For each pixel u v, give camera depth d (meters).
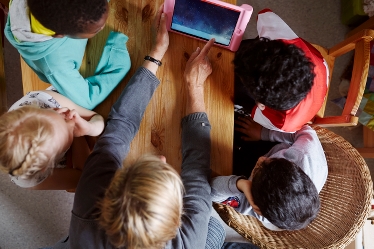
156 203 0.62
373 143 1.48
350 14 1.57
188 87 1.00
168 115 1.02
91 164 0.84
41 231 1.55
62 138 0.80
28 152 0.73
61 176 0.99
